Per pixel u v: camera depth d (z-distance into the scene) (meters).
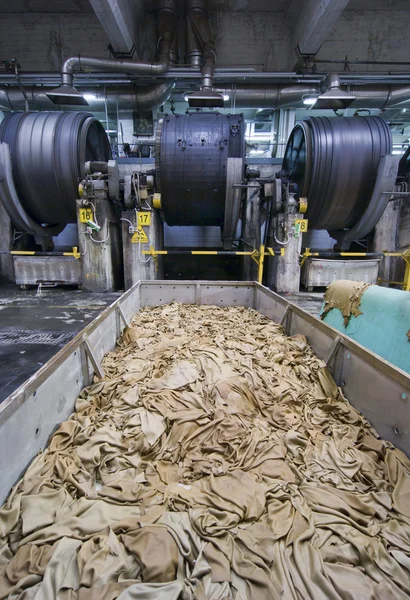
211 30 8.95
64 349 2.01
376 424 1.92
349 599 1.01
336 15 6.53
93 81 8.17
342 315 3.43
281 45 9.01
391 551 1.18
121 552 1.15
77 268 6.32
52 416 1.81
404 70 8.85
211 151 5.75
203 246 8.35
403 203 6.44
